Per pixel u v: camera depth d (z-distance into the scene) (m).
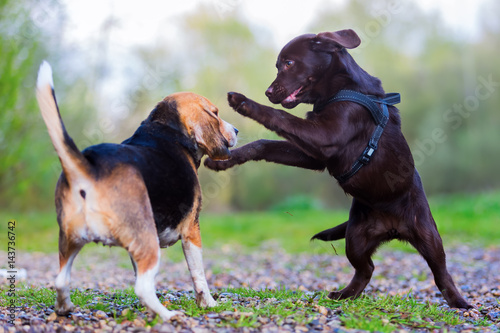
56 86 22.05
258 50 29.91
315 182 33.91
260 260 13.70
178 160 5.17
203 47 29.17
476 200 24.78
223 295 6.61
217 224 21.86
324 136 5.80
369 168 6.11
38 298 6.38
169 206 5.00
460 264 11.96
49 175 23.22
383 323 5.22
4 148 19.12
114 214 4.55
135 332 4.59
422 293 8.30
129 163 4.74
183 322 4.78
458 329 5.38
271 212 28.22
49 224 20.97
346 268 12.05
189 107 5.37
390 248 15.13
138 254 4.63
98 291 7.15
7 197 25.27
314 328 5.02
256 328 4.89
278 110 5.77
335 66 6.20
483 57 34.31
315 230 19.53
